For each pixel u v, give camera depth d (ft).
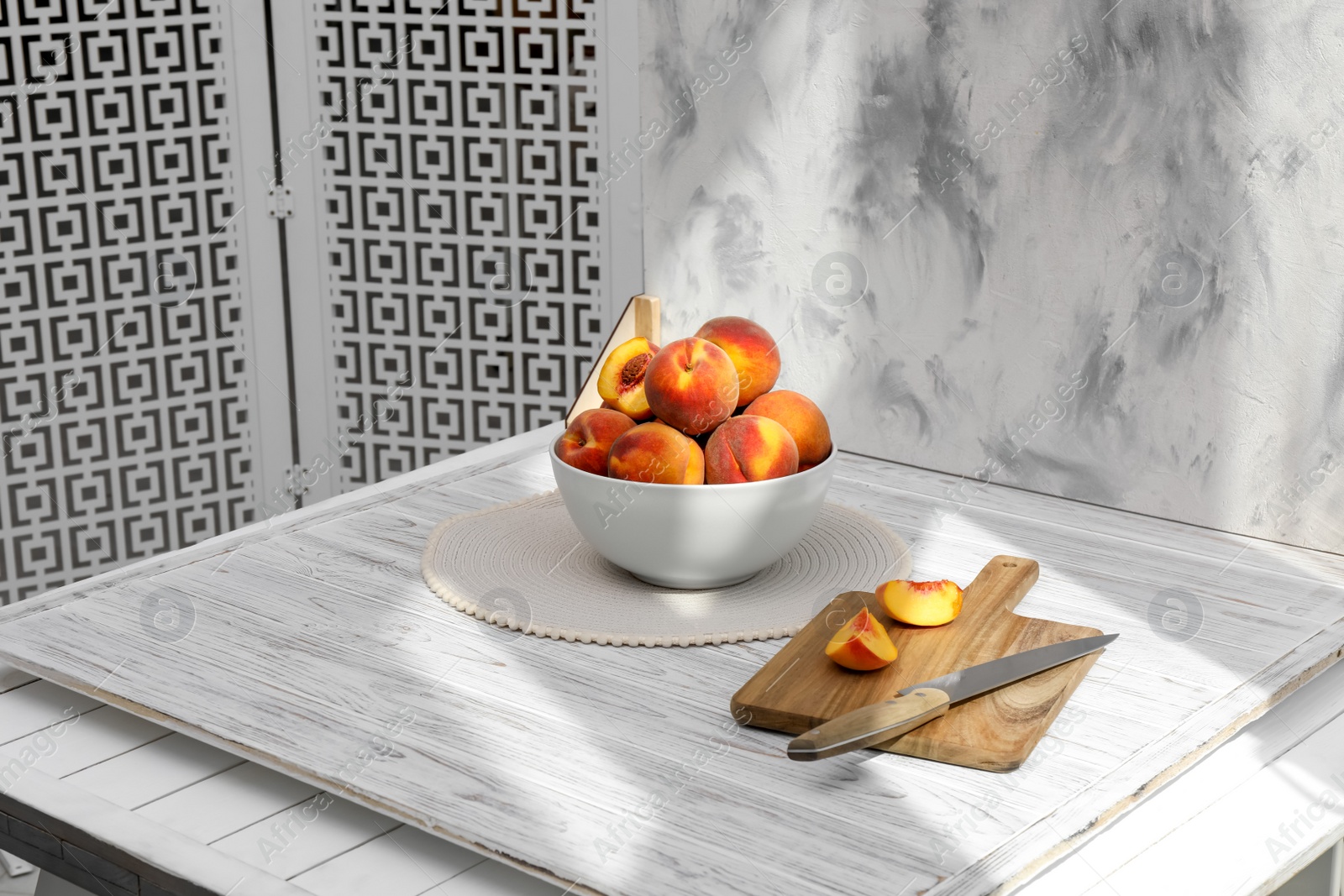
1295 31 3.04
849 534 3.36
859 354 3.98
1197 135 3.24
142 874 2.21
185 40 6.86
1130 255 3.42
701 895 1.97
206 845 2.23
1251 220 3.21
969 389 3.80
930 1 3.55
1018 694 2.51
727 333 3.10
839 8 3.70
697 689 2.64
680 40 4.03
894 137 3.72
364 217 8.39
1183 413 3.45
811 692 2.52
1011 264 3.61
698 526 2.81
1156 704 2.55
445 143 7.20
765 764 2.35
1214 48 3.16
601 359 3.76
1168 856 2.23
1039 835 2.12
